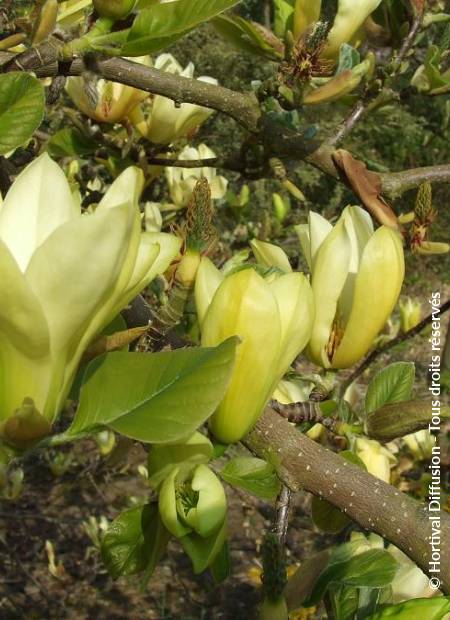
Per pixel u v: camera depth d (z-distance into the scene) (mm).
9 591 1735
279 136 616
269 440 407
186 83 592
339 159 611
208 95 600
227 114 618
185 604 1736
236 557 1822
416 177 608
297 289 380
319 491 399
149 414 314
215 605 1609
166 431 309
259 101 615
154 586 1796
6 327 301
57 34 439
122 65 574
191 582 1811
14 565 1795
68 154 764
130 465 2098
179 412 312
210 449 381
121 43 428
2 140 361
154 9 417
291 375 490
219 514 374
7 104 360
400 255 464
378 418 475
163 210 989
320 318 478
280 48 680
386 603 424
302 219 1705
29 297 289
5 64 433
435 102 2979
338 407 485
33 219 328
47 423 311
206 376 313
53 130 1117
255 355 366
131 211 284
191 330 547
